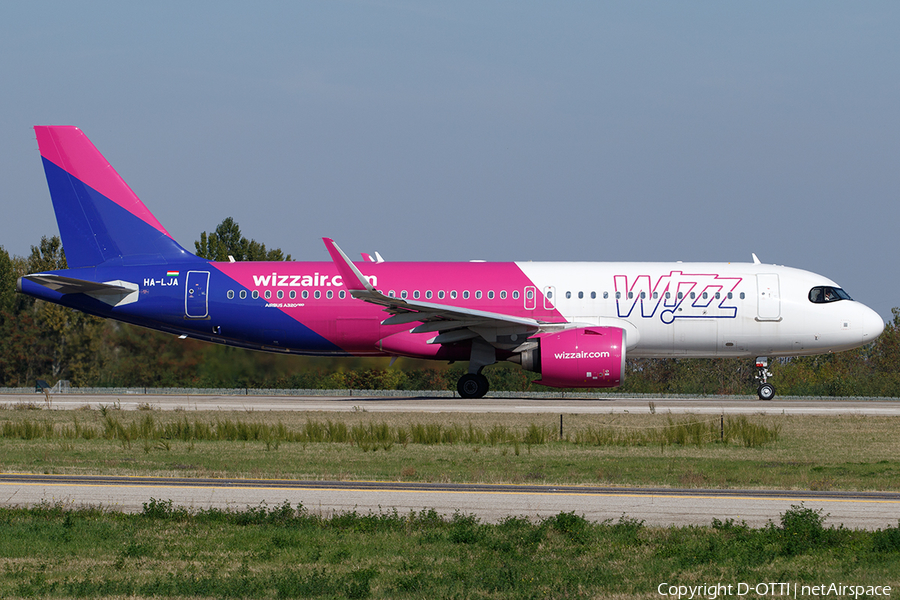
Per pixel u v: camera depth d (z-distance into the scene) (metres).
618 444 104.12
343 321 152.25
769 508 64.06
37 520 58.41
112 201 156.38
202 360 187.62
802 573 48.41
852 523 59.78
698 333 151.88
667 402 151.75
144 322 156.50
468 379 154.62
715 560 50.72
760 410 138.00
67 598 43.38
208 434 109.25
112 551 51.81
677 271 153.50
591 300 151.38
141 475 75.88
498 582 46.16
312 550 52.22
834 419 127.38
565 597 44.22
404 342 152.38
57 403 149.75
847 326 151.12
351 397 166.88
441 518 59.62
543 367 143.62
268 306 152.75
